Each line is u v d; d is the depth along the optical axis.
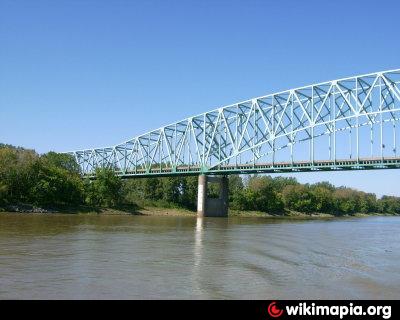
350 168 126.94
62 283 23.42
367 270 30.73
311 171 136.12
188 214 158.25
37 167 121.44
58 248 37.44
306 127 131.00
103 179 139.50
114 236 51.19
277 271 29.11
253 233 65.31
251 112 146.75
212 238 53.81
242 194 181.12
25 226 61.75
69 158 169.62
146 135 176.88
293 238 57.31
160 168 168.88
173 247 41.59
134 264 30.17
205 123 158.00
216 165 150.62
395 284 25.67
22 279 24.05
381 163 118.62
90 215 116.69
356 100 122.44
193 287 23.33
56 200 124.25
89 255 33.88
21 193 117.88
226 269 29.14
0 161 114.19
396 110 115.00
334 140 126.88
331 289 23.95
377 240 58.91
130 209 145.50
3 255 32.28
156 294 21.69
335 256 38.59
